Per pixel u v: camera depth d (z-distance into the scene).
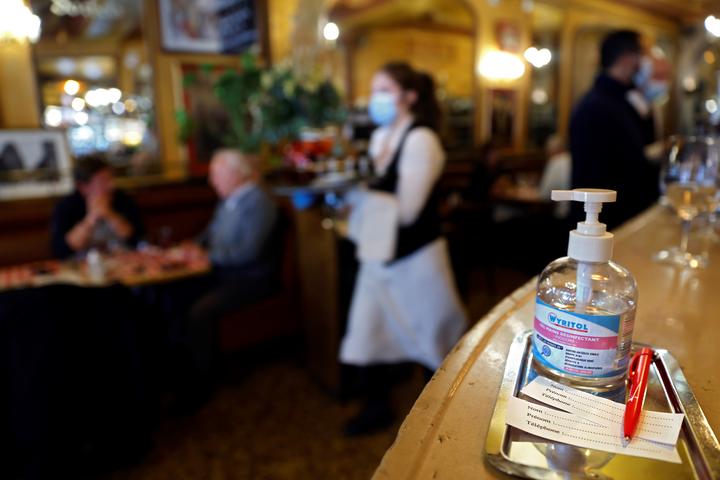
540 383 0.48
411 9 6.39
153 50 3.12
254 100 2.88
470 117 5.50
